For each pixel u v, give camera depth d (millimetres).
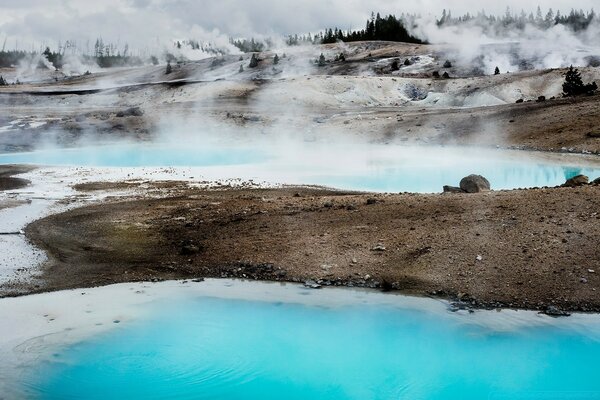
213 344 11102
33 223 18969
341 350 10875
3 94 73812
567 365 10242
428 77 76562
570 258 13078
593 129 39500
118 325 11789
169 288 13422
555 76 62031
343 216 17203
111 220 18984
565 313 11367
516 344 10648
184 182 27000
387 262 13805
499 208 16281
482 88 62469
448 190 20672
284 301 12523
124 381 9945
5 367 10352
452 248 14047
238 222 17672
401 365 10336
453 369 10367
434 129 46219
